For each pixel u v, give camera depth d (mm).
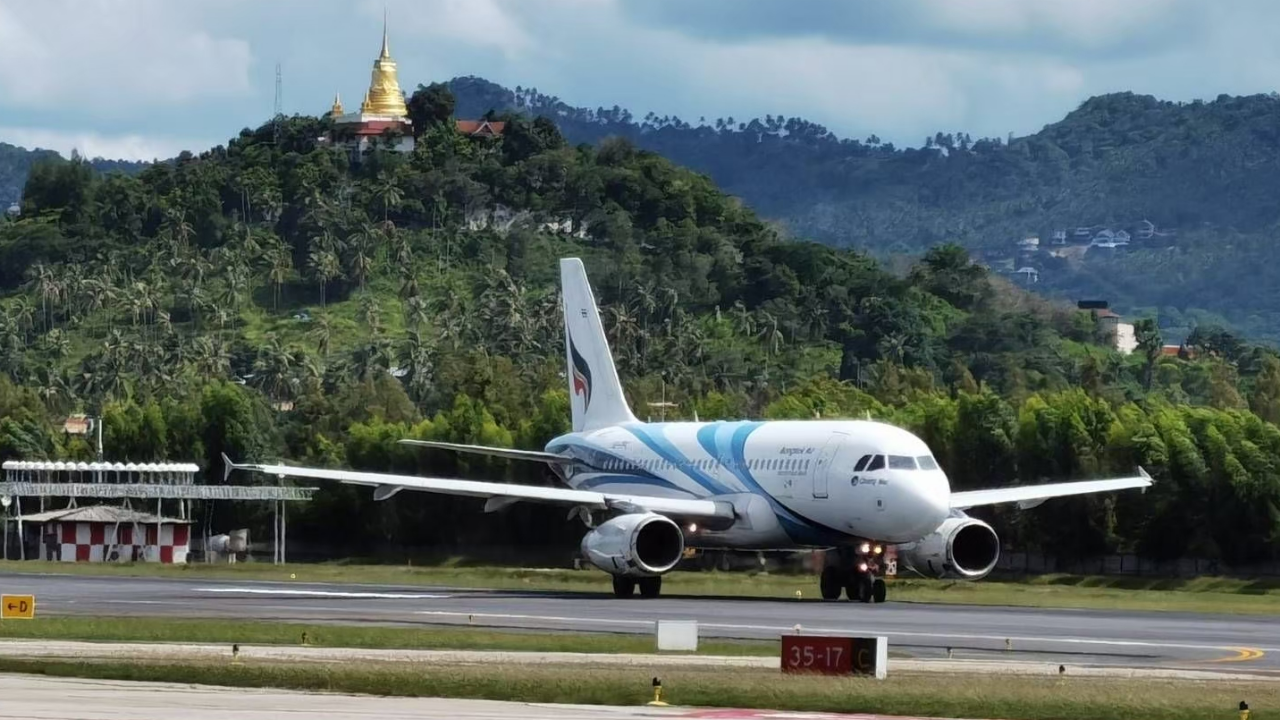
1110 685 93812
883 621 144000
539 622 139750
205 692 87500
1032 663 109312
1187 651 120562
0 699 81125
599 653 113125
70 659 103625
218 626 129250
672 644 115062
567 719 76875
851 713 84375
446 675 93812
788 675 96500
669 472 187125
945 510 160625
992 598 191500
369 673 94312
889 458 161875
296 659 105125
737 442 179750
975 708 84688
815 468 167375
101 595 180625
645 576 176000
